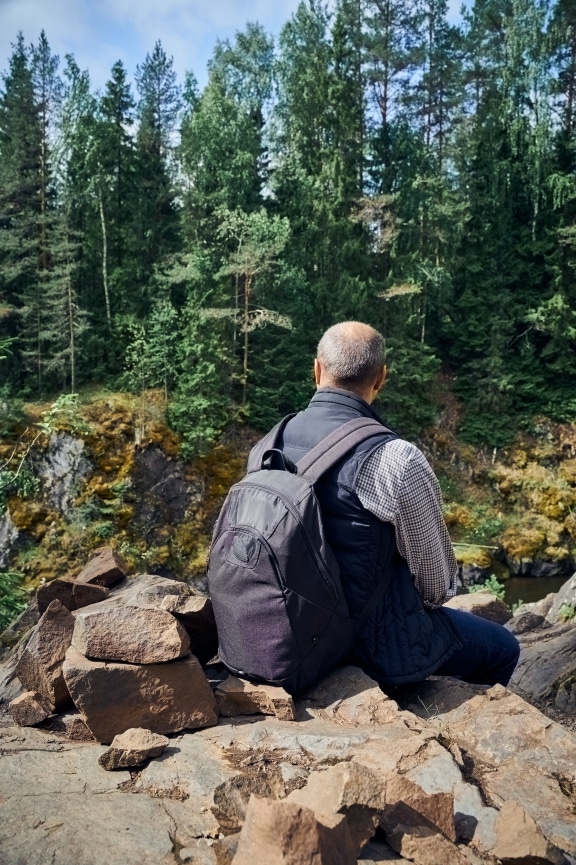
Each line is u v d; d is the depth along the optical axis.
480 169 37.12
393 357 31.92
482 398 33.66
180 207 35.09
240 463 28.25
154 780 2.03
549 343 34.34
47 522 24.38
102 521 24.95
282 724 2.36
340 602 2.46
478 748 2.33
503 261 35.84
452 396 34.59
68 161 33.50
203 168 32.72
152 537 25.52
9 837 1.73
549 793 2.05
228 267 28.66
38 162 33.78
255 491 2.50
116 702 2.34
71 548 24.25
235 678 2.57
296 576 2.40
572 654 4.72
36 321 30.70
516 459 32.22
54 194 34.34
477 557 27.06
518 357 35.34
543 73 37.72
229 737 2.29
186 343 27.97
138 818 1.81
